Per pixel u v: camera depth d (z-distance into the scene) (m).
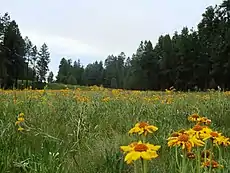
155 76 63.91
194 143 1.98
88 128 4.57
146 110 6.11
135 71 66.44
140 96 9.02
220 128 4.93
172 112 5.98
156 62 64.00
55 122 5.11
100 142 4.08
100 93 9.06
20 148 3.44
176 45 60.91
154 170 3.05
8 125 4.02
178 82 54.97
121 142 3.96
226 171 2.50
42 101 6.33
